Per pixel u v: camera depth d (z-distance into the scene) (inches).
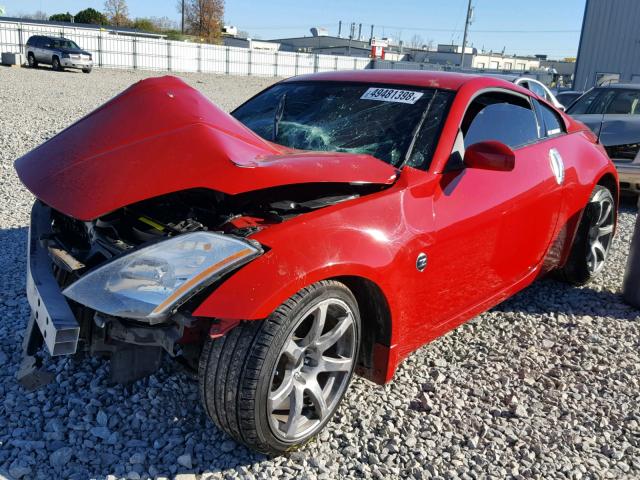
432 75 141.2
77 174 100.4
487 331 152.1
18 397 111.0
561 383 129.2
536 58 3376.0
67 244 107.3
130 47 1438.2
